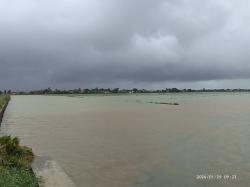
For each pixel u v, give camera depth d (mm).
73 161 18594
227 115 50312
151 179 14922
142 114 53812
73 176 15477
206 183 14305
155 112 58375
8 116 53000
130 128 34031
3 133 31453
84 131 32062
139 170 16453
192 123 38500
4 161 13867
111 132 30984
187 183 14344
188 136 27703
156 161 18328
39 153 21062
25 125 38750
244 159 18672
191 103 95500
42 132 31859
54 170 14312
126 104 91500
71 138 27500
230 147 22344
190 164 17594
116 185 14109
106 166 17312
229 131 30766
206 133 29453
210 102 102750
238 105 82438
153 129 32875
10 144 15844
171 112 57938
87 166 17375
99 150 21781
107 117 48531
